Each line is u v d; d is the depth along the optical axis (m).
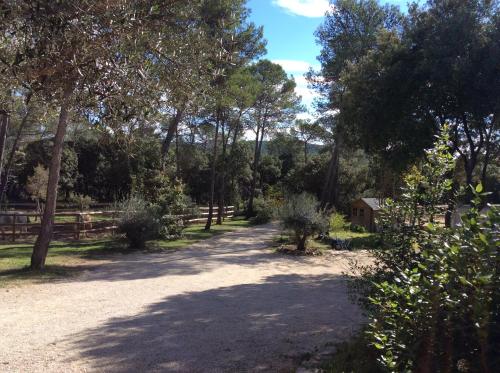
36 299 8.71
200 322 7.15
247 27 19.72
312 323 7.20
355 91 15.70
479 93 12.88
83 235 19.86
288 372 4.93
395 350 2.74
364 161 42.25
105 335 6.26
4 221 20.95
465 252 2.32
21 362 5.09
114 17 3.33
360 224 28.69
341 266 14.59
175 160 36.09
